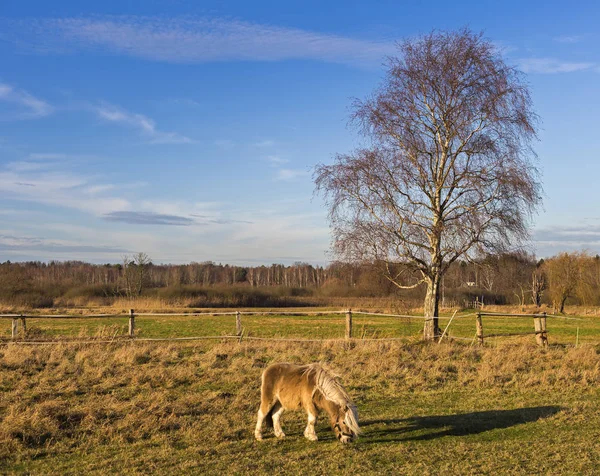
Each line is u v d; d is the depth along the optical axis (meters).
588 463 7.95
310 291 79.56
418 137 22.72
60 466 8.11
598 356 17.42
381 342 19.86
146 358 16.95
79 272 113.75
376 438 9.42
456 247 22.44
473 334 31.55
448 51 22.75
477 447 8.78
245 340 21.31
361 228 22.67
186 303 62.59
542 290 65.94
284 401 9.17
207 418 10.50
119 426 9.81
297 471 7.78
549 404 11.71
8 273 58.31
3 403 11.25
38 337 21.86
